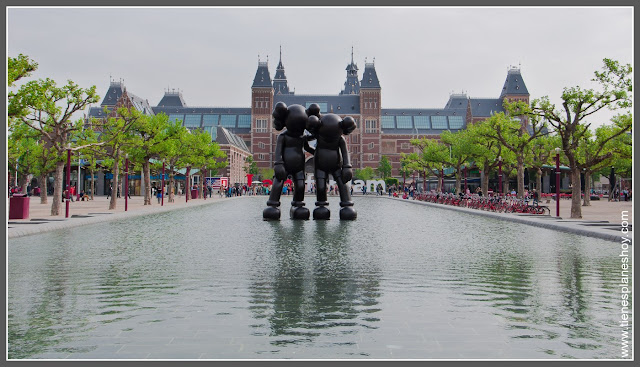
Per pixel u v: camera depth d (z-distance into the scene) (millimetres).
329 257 13391
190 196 73312
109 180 83750
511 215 30547
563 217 29250
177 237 18672
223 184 82438
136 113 36812
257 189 107062
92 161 59031
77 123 30609
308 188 95438
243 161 131875
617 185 77562
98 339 6457
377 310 7824
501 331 6797
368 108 150875
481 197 40156
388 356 5844
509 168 65188
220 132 109875
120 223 25641
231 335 6590
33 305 8203
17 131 30125
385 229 22234
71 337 6547
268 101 149375
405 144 156125
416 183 107312
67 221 24062
